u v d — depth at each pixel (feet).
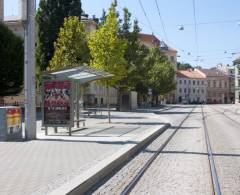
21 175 36.68
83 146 57.47
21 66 170.30
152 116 154.40
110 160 44.52
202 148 62.75
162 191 33.76
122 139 67.15
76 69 75.51
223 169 44.45
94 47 119.03
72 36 168.45
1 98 191.31
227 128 104.88
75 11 209.77
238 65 311.68
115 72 118.01
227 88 613.11
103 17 165.99
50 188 31.68
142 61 194.70
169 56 552.82
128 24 190.60
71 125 71.77
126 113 181.37
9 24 246.47
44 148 54.85
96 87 294.66
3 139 62.75
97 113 177.27
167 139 76.64
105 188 35.19
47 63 205.26
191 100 599.16
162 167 45.57
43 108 72.02
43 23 208.03
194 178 39.14
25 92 65.41
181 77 593.42
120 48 118.83
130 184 36.47
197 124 121.29
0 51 162.40
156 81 302.25
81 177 35.17
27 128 65.46
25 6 65.05
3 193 30.07
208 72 622.13
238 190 34.40
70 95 71.20
